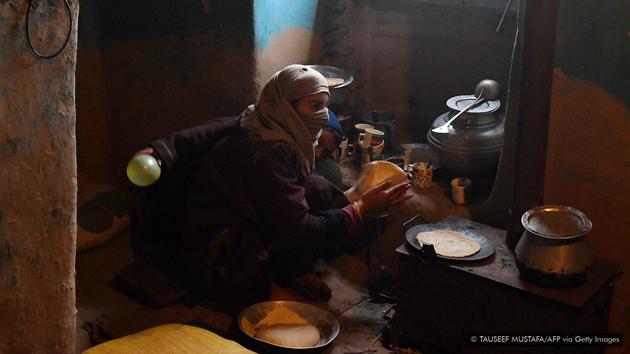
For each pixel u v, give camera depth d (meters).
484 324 2.70
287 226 2.94
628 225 2.89
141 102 3.84
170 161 3.09
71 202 2.07
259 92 3.58
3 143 1.88
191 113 3.74
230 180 3.02
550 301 2.53
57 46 1.91
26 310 2.05
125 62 3.81
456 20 3.88
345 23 4.06
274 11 3.57
